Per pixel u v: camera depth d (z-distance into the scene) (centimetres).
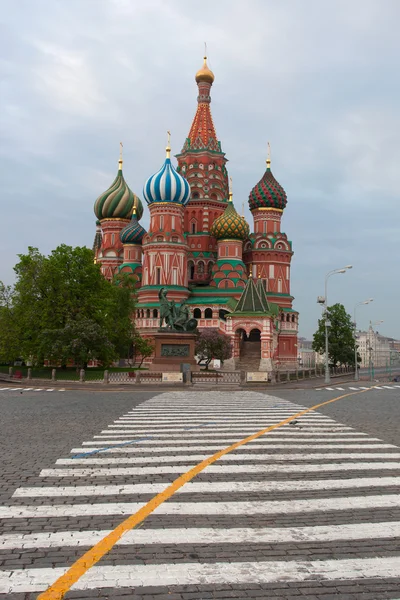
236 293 8606
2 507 899
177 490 1006
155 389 4081
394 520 854
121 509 892
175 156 10062
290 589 624
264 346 7094
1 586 618
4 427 1783
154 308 8275
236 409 2448
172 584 629
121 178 10200
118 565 677
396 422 1991
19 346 5594
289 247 9531
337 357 9375
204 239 9488
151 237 8562
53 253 5862
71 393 3597
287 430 1745
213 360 7106
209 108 10144
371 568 680
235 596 606
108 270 9944
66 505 912
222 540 763
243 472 1148
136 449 1393
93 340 5159
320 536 782
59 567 669
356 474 1140
